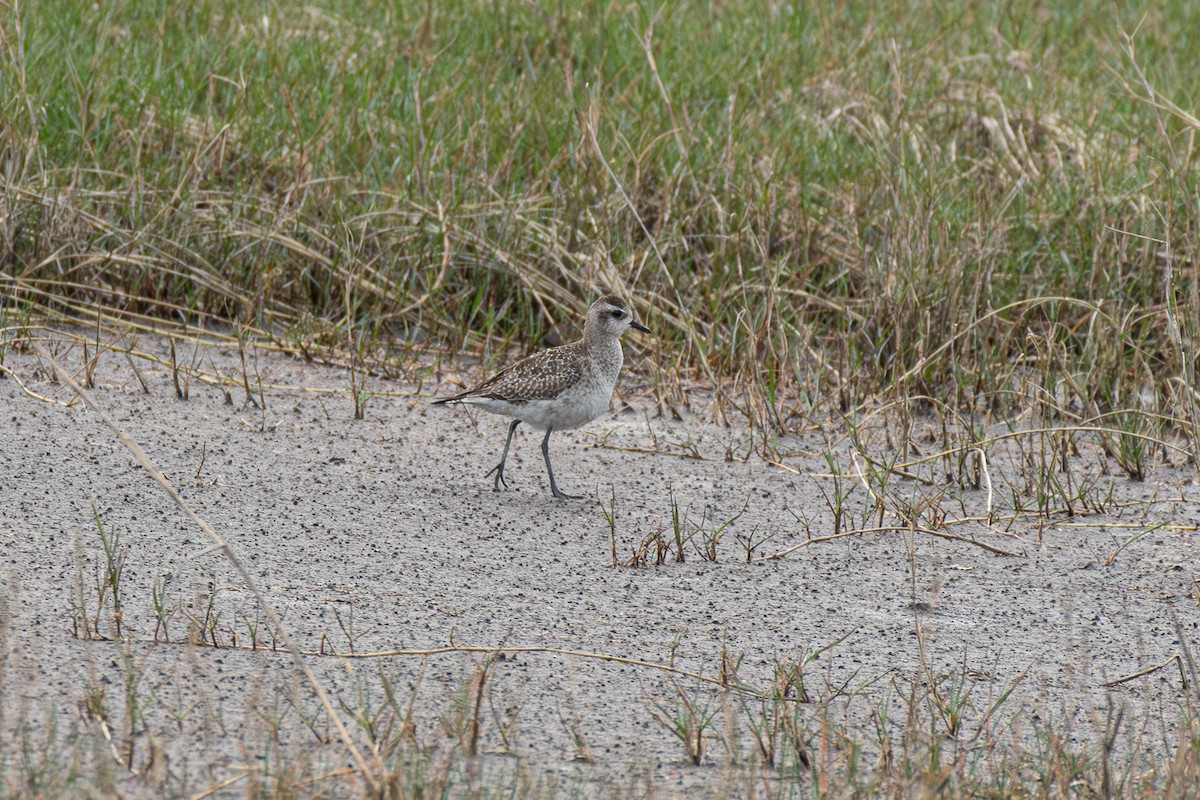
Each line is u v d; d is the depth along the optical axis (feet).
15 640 24.53
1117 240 47.91
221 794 20.16
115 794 19.21
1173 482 38.47
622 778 21.65
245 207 47.98
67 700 22.53
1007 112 56.39
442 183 49.37
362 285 46.93
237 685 23.67
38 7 56.24
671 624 27.96
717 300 47.01
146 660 24.26
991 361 44.73
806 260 48.47
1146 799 21.24
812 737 23.38
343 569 29.60
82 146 49.14
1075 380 43.21
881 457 39.58
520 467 37.63
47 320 44.88
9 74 50.24
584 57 59.77
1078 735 23.95
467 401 35.91
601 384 35.88
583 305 46.88
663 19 63.16
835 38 62.85
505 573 30.14
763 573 31.09
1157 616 29.53
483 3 63.77
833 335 47.06
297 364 44.14
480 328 47.75
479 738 22.65
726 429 41.60
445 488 35.45
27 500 31.76
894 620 28.78
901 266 46.24
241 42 57.06
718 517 34.71
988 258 46.93
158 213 46.60
